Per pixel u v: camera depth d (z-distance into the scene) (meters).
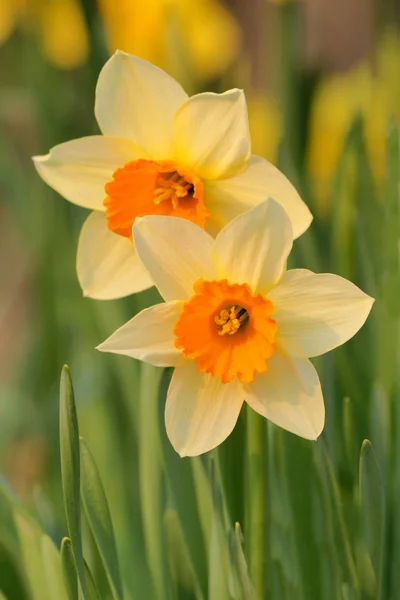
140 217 0.77
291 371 0.77
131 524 0.97
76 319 1.17
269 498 0.79
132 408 0.96
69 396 0.76
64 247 1.12
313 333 0.77
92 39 0.93
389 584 0.85
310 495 0.83
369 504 0.79
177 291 0.77
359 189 0.87
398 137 0.84
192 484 0.82
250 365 0.77
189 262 0.77
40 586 0.84
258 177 0.78
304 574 0.83
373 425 0.85
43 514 0.90
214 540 0.81
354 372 0.87
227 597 0.81
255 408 0.77
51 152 0.79
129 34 1.12
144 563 0.94
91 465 0.80
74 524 0.77
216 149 0.78
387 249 0.85
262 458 0.79
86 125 1.04
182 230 0.77
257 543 0.79
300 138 0.99
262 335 0.77
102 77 0.79
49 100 1.12
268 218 0.76
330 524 0.81
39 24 1.17
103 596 0.82
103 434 1.13
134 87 0.79
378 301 0.87
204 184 0.79
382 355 0.85
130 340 0.77
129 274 0.80
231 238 0.77
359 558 0.81
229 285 0.77
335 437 0.85
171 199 0.79
